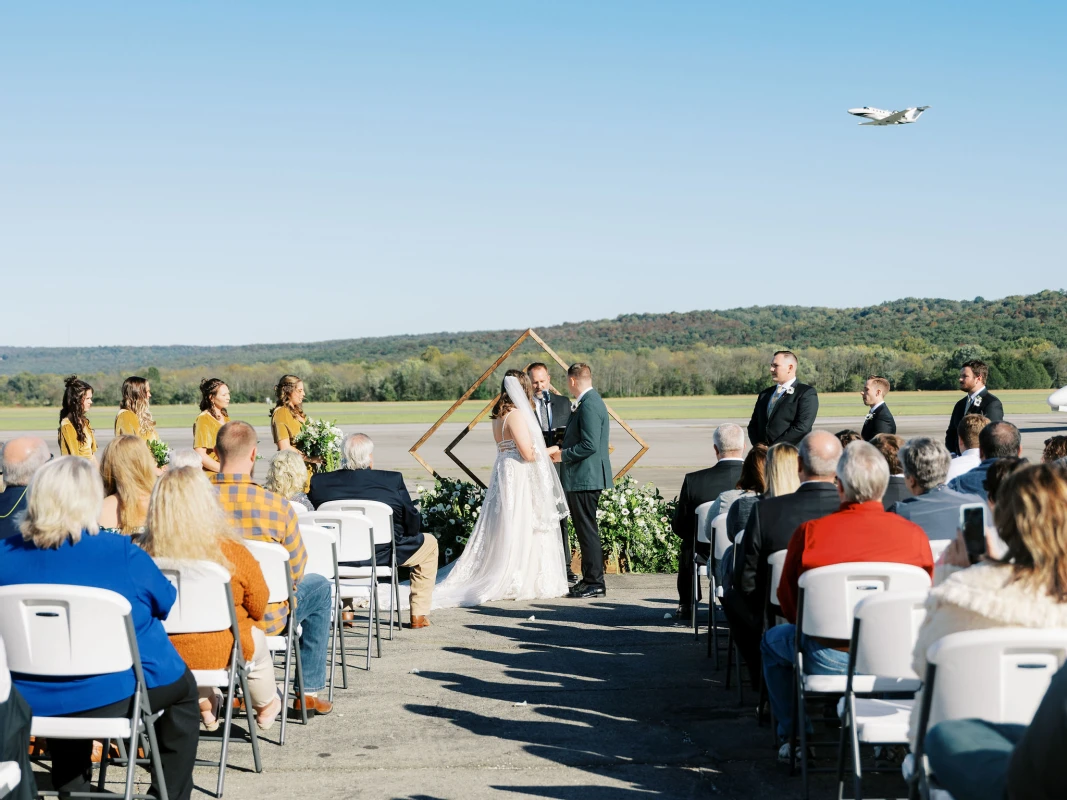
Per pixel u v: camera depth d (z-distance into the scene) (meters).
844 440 6.59
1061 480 2.52
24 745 2.79
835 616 3.67
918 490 4.86
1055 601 2.46
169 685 3.50
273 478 6.12
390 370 90.38
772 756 4.35
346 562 6.39
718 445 6.86
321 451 10.35
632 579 9.32
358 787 3.99
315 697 5.04
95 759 4.30
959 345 122.56
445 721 4.90
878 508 3.98
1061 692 1.92
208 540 3.96
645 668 5.95
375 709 5.11
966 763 2.34
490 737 4.64
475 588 8.14
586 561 8.50
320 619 5.06
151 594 3.44
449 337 192.50
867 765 4.20
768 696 4.57
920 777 2.63
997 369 77.31
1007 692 2.48
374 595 6.18
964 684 2.51
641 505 9.94
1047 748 1.93
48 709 3.26
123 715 3.33
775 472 5.03
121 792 3.86
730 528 5.37
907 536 3.91
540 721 4.89
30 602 3.21
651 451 25.02
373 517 6.60
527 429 8.30
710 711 5.05
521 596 8.32
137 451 4.74
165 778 3.61
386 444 29.50
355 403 81.38
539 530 8.40
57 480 3.34
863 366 84.94
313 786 4.01
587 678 5.72
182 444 28.64
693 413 49.78
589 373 8.44
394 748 4.48
